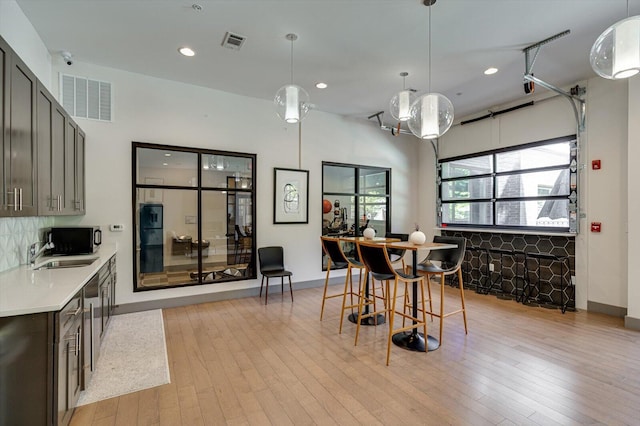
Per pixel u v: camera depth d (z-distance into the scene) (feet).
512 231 16.75
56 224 12.26
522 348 10.20
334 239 12.38
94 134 12.92
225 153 15.70
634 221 11.98
